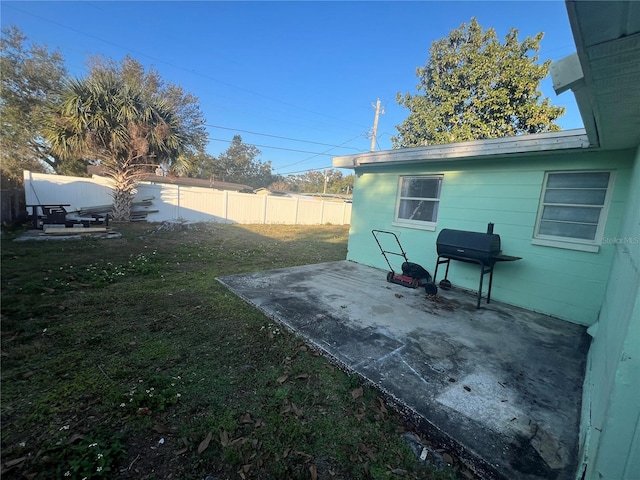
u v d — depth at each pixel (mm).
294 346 2623
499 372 2307
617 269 2373
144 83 16219
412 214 5402
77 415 1679
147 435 1570
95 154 9648
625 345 1040
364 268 5875
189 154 11719
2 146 13117
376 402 1953
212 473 1379
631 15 988
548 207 3814
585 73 1482
